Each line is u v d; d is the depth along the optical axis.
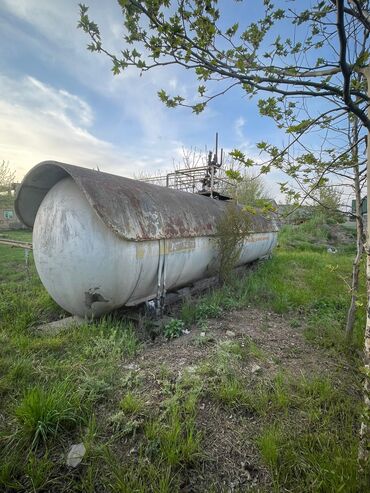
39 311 3.96
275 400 2.18
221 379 2.39
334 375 2.62
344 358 2.94
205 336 3.29
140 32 1.25
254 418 2.05
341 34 0.96
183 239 4.15
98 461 1.66
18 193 3.70
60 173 3.41
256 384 2.42
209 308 4.08
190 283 5.11
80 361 2.64
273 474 1.60
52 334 3.23
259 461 1.71
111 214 2.95
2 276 6.25
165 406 2.06
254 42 1.44
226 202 6.44
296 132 1.47
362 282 5.89
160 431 1.83
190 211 4.58
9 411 2.01
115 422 1.91
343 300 4.75
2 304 3.89
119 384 2.34
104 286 3.25
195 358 2.82
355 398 2.28
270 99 1.51
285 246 13.26
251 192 10.98
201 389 2.25
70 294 3.40
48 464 1.61
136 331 3.50
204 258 4.88
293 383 2.45
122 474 1.57
